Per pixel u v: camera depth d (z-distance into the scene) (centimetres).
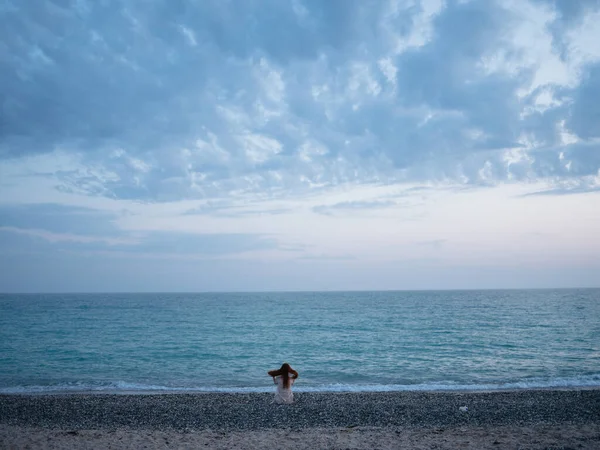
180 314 9150
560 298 17275
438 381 2342
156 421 1412
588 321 6312
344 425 1347
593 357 3083
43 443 1115
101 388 2167
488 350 3497
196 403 1689
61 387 2197
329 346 3894
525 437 1152
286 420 1413
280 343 4153
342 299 19300
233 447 1077
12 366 2920
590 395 1800
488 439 1136
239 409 1575
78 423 1398
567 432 1203
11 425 1373
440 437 1162
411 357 3209
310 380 2400
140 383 2352
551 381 2234
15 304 14500
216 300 19650
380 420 1407
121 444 1106
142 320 7400
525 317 7225
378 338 4475
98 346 3962
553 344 3794
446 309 10156
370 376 2505
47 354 3459
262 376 2561
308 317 8012
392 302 15000
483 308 10325
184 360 3172
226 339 4544
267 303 15462
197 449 1062
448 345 3841
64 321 7100
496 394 1850
